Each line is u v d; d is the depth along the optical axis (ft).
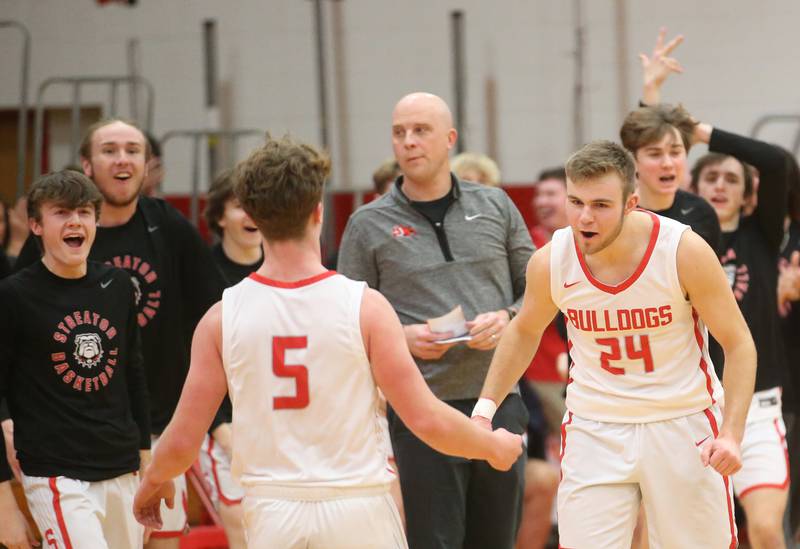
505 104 67.62
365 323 21.59
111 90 67.05
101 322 30.42
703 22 66.44
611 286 26.17
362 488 21.36
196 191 62.59
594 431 27.30
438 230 33.94
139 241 34.14
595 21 67.00
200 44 68.90
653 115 34.06
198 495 46.29
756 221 39.78
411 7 68.13
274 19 68.64
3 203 48.32
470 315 33.65
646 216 26.30
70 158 70.74
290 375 21.45
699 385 26.71
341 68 68.54
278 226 21.79
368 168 68.54
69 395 29.76
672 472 26.61
